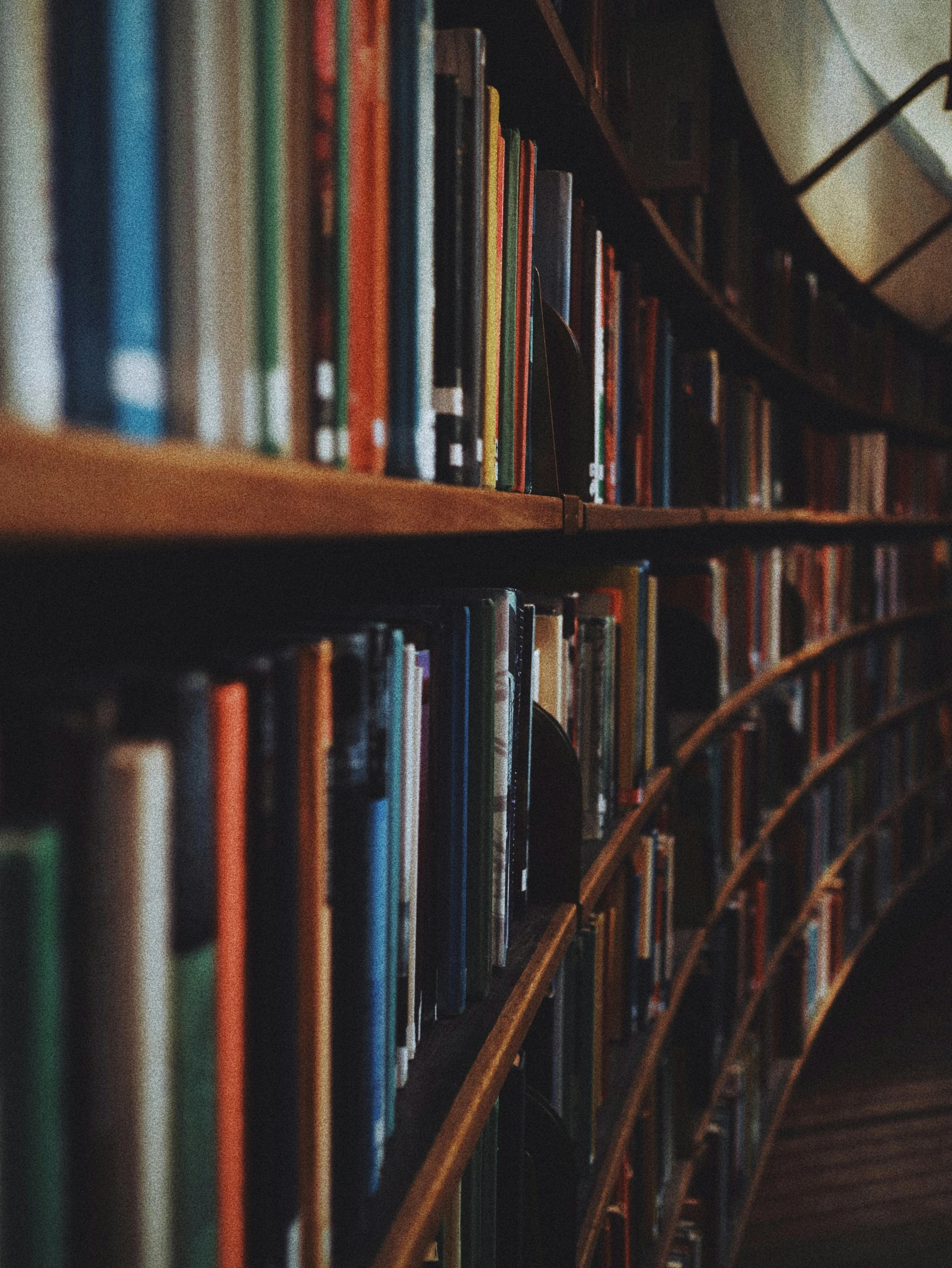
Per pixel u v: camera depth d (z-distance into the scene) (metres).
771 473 2.28
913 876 3.58
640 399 1.35
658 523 1.33
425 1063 0.74
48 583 0.71
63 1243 0.35
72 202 0.37
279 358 0.49
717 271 1.79
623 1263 1.24
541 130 1.11
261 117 0.47
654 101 1.29
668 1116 1.55
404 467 0.64
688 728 1.67
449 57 0.71
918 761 3.69
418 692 0.71
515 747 0.92
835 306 2.65
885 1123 2.44
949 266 3.24
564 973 1.08
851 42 2.38
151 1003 0.39
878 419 3.13
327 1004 0.57
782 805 2.29
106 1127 0.37
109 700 0.37
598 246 1.12
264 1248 0.51
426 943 0.77
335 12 0.52
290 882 0.53
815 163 2.27
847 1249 1.99
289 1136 0.53
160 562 0.80
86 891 0.37
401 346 0.63
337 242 0.54
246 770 0.49
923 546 3.61
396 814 0.66
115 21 0.38
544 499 0.89
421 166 0.65
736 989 1.95
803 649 2.47
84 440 0.31
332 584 1.11
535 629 1.07
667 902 1.47
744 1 1.60
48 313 0.34
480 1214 0.81
